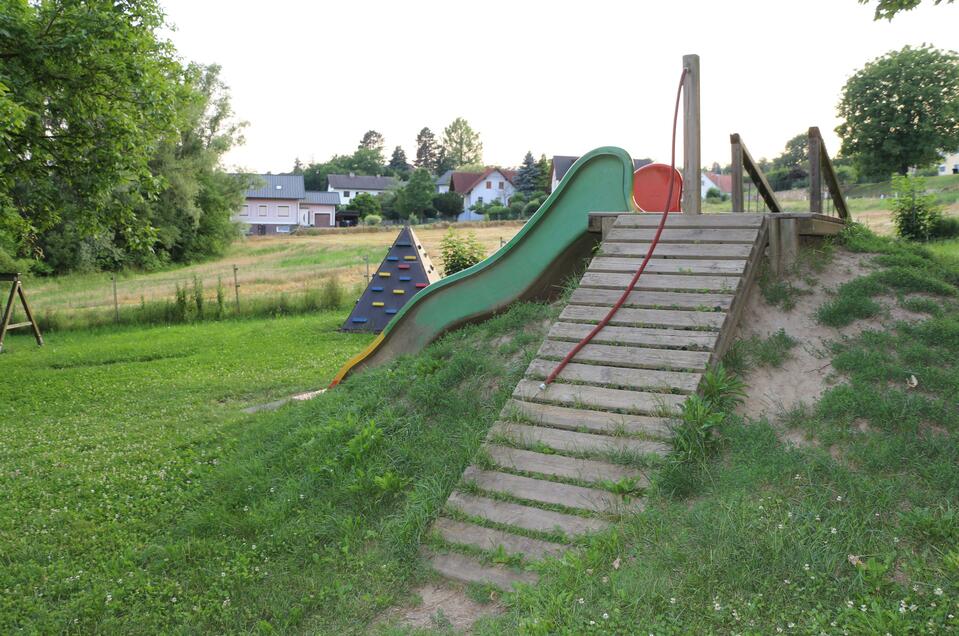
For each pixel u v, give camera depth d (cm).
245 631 398
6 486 666
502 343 677
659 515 407
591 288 615
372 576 431
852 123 4931
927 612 309
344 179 10375
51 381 1220
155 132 1291
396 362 763
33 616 431
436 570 430
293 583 439
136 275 4000
